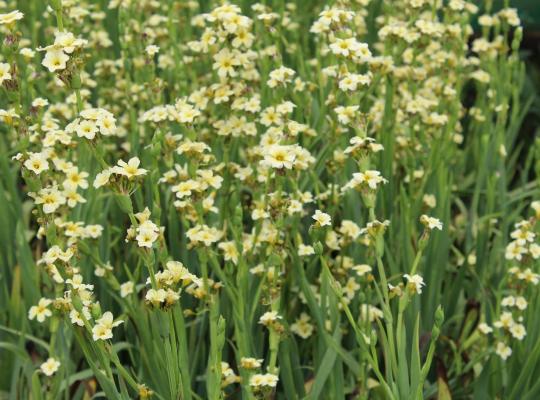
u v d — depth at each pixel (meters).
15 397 1.33
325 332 1.25
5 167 1.51
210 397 1.18
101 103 1.62
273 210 1.20
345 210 1.43
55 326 1.27
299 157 1.25
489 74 1.66
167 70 1.65
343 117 1.19
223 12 1.30
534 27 2.29
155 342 1.25
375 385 1.32
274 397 1.27
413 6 1.46
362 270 1.27
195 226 1.28
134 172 1.11
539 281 1.32
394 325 1.37
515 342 1.33
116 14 1.83
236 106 1.32
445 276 1.51
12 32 1.18
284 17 1.59
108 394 1.19
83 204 1.41
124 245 1.51
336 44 1.24
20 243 1.40
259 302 1.32
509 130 1.66
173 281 1.13
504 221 1.52
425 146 1.53
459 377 1.37
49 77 1.73
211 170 1.25
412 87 1.50
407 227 1.40
